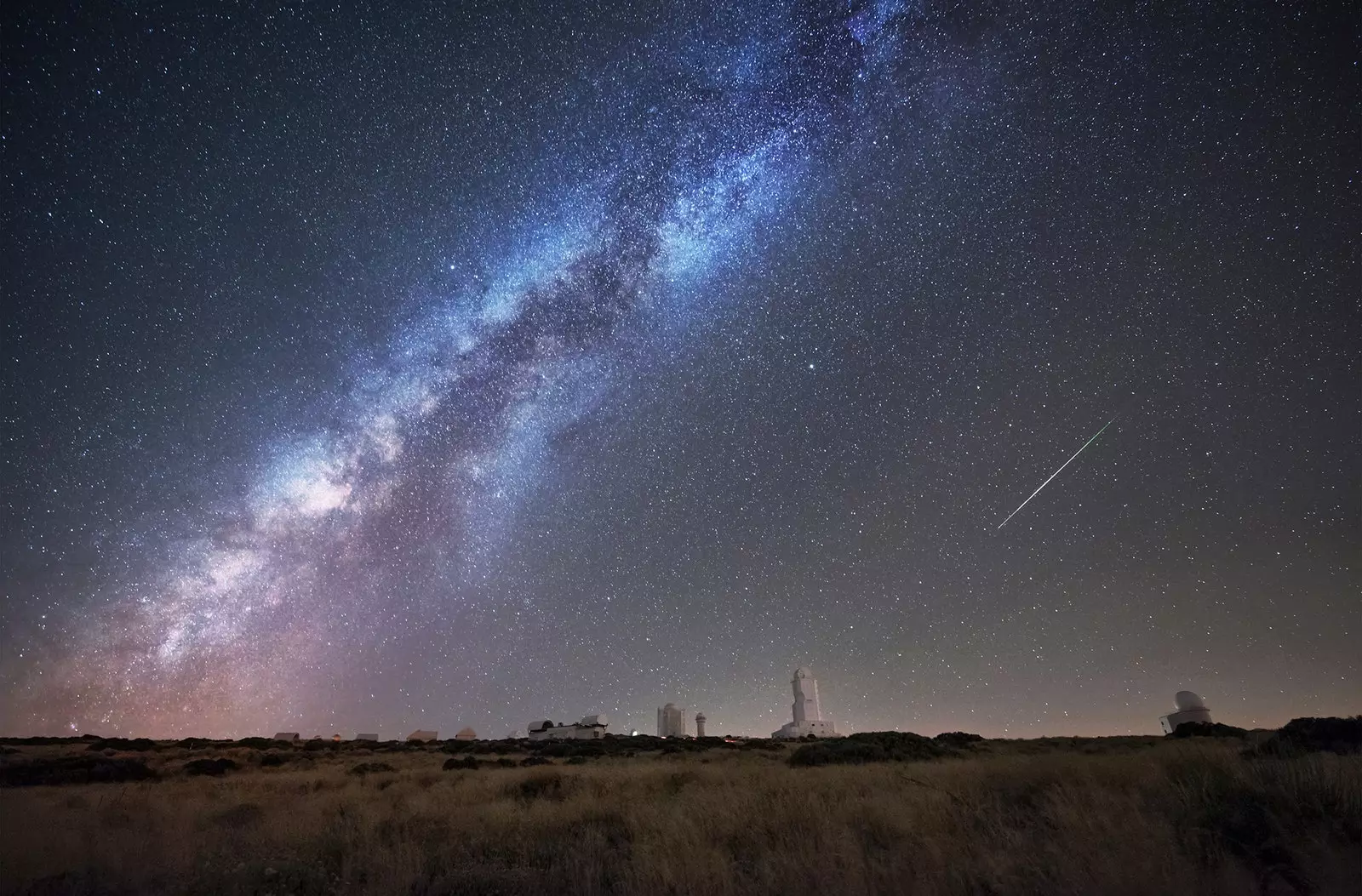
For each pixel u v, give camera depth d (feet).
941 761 63.26
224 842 28.99
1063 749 84.07
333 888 22.12
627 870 21.94
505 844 27.63
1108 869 17.51
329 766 95.35
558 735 195.00
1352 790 23.20
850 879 18.75
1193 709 127.65
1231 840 20.94
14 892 22.81
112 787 63.98
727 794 36.50
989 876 18.30
